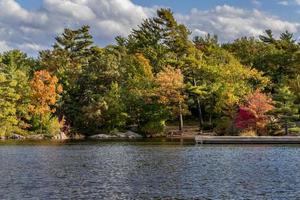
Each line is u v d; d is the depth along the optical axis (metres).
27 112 86.50
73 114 92.25
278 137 66.31
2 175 35.19
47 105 87.81
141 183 32.00
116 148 60.50
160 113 88.19
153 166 41.09
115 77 94.00
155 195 28.00
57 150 57.44
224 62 101.31
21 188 29.92
